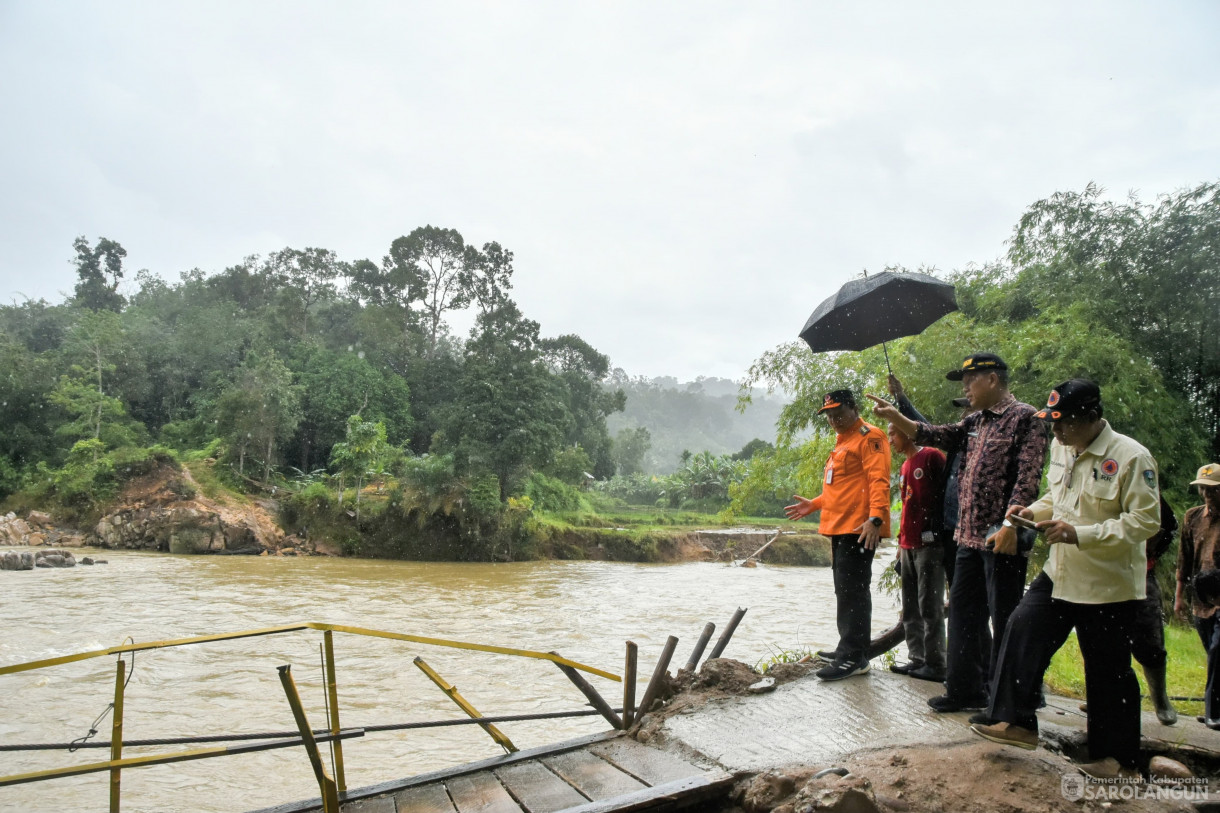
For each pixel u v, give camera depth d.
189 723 8.37
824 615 18.69
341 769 3.68
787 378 14.02
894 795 3.03
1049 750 3.50
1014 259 13.68
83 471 36.03
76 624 14.31
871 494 4.61
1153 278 12.18
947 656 4.10
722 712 4.25
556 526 40.38
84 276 62.94
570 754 4.03
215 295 62.03
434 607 18.66
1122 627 3.35
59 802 6.34
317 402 48.31
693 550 42.69
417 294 62.69
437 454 40.91
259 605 17.58
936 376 11.55
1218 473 5.41
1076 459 3.49
